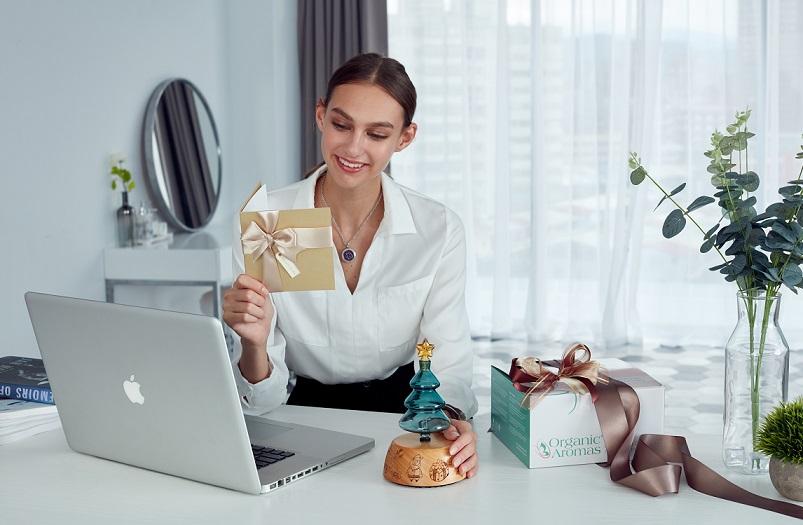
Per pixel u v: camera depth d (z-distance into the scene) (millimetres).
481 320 5855
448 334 2209
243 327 1859
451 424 1693
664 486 1549
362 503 1527
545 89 5508
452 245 2246
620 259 5418
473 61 5641
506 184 5641
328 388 2332
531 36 5465
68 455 1785
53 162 3975
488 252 5820
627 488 1578
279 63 5516
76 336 1638
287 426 1872
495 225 5637
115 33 4387
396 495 1560
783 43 5133
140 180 4629
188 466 1616
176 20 4906
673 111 5395
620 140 5406
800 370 4809
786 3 5113
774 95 5152
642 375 1771
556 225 5645
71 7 4070
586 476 1632
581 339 5594
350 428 1915
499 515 1476
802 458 1490
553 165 5605
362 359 2281
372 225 2244
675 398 4395
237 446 1526
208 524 1458
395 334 2260
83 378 1676
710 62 5312
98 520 1484
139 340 1543
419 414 1622
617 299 5441
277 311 2221
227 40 5469
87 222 4203
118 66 4418
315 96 5652
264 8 5422
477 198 5766
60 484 1637
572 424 1672
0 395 1975
